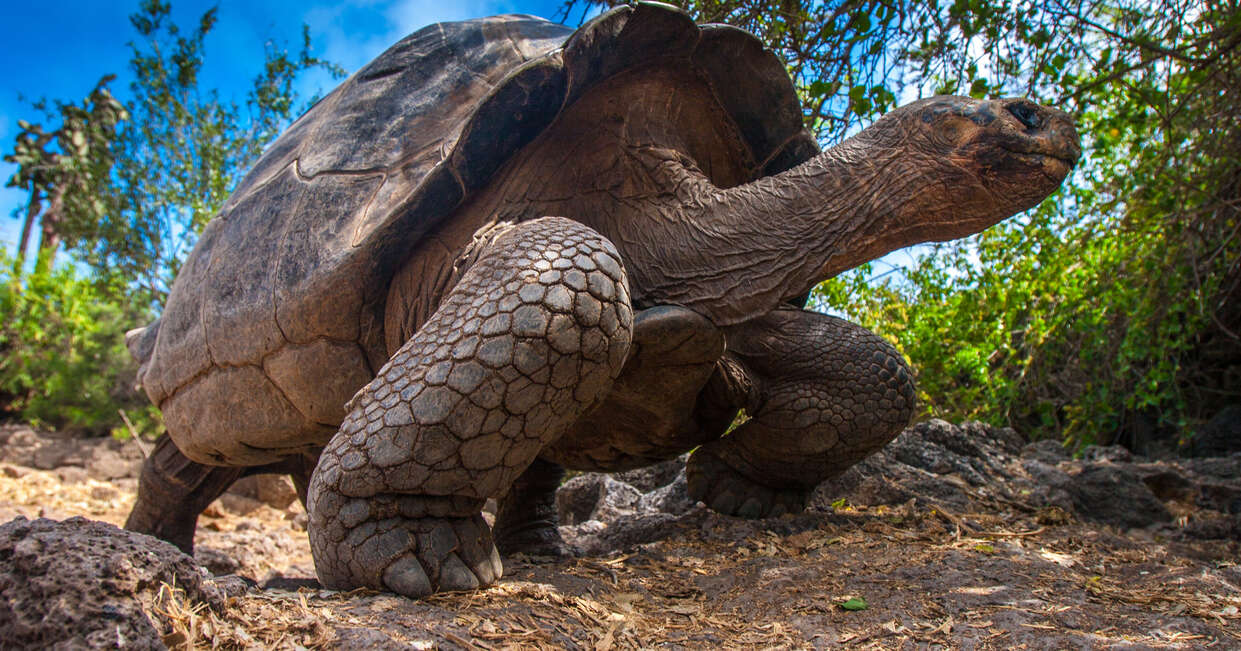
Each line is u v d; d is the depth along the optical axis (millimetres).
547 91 2443
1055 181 2293
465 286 2184
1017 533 3154
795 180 2521
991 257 5969
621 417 2811
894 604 2133
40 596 1374
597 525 3785
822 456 3051
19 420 12367
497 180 2666
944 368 6402
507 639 1745
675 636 1980
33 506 7031
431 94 2902
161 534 4145
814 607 2160
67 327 11805
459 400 2002
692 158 2871
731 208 2553
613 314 2123
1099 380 6184
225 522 6695
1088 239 5355
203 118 11703
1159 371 5891
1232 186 4902
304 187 2887
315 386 2760
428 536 2066
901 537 2947
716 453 3289
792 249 2490
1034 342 6383
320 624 1658
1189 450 6664
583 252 2162
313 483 2139
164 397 3441
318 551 2107
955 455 4168
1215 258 4941
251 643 1537
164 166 11828
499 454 2086
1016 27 3355
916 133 2393
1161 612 2107
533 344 2014
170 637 1439
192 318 3213
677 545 2912
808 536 2939
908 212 2418
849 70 3322
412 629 1689
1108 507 3732
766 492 3244
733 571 2531
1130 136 5246
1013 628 1910
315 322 2652
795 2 3363
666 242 2598
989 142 2279
